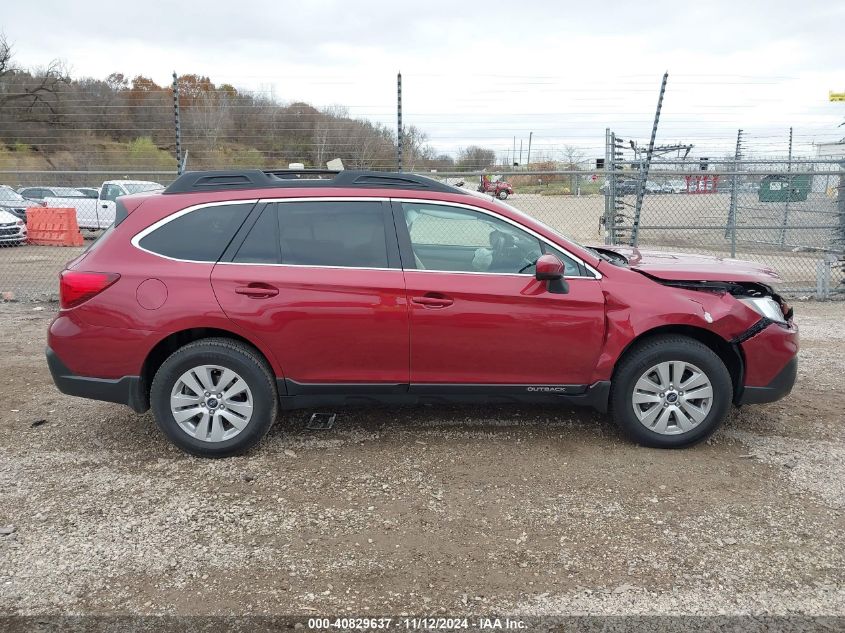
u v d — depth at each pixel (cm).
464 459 426
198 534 339
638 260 472
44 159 2031
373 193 429
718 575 304
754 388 437
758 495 379
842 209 1068
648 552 322
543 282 419
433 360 421
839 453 436
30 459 427
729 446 446
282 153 1203
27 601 286
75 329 411
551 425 482
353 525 348
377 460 425
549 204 1328
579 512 360
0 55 2662
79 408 520
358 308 412
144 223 421
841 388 570
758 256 1330
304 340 414
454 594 291
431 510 363
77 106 1603
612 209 1074
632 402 431
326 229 424
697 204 1477
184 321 407
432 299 413
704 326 421
